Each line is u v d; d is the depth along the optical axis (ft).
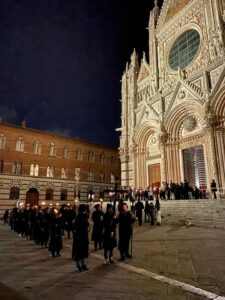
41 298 17.49
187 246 34.73
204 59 89.76
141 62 127.03
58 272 24.40
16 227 67.67
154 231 50.55
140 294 18.02
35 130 144.87
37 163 142.10
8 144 133.08
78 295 17.98
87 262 28.37
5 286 20.24
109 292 18.51
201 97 83.56
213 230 48.67
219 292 18.25
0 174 126.52
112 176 175.22
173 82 100.58
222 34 82.53
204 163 81.82
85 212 26.86
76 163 158.71
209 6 90.94
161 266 25.61
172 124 95.25
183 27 104.06
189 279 21.27
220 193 71.20
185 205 63.87
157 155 102.32
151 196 85.25
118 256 31.50
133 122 118.52
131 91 126.41
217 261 26.58
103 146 175.94
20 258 31.91
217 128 77.20
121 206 31.19
